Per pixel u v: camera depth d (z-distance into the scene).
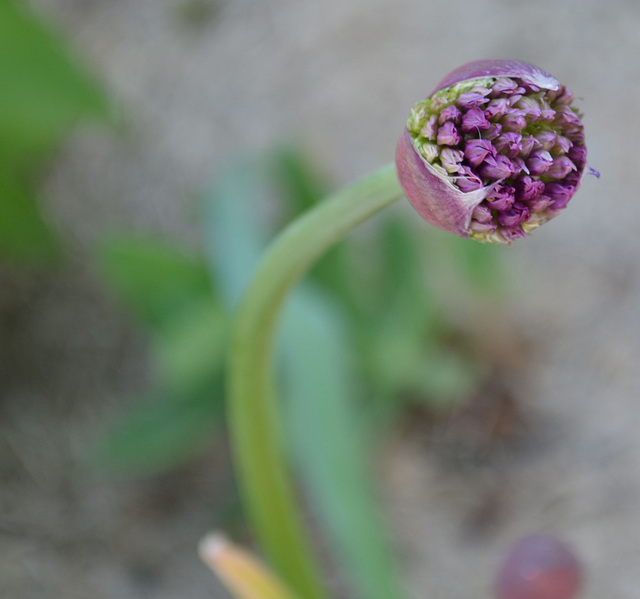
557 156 0.47
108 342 1.06
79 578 0.91
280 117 1.21
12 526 0.93
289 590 0.59
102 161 1.18
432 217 0.47
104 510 0.96
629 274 1.10
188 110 1.22
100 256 0.87
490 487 0.99
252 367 0.54
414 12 1.25
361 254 1.05
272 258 0.52
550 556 0.56
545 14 1.24
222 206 0.79
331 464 0.64
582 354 1.06
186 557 0.94
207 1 1.28
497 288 1.00
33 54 0.81
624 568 0.94
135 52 1.26
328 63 1.23
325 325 0.66
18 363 1.04
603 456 1.00
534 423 1.02
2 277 1.07
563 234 1.12
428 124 0.47
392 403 0.97
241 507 0.94
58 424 1.00
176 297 0.88
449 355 1.03
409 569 0.94
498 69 0.47
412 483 0.99
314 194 0.93
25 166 1.09
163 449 0.90
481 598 0.93
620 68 1.21
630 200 1.13
